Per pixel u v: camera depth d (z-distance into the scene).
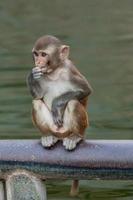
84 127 6.40
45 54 6.43
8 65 21.77
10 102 16.97
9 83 19.12
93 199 10.34
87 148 6.11
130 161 6.05
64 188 10.76
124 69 21.05
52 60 6.42
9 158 6.11
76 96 6.40
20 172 6.15
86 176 6.14
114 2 37.81
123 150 6.07
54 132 6.30
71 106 6.37
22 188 6.19
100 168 6.09
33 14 34.66
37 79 6.42
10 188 6.19
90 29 29.22
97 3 37.94
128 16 32.47
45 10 36.09
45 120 6.36
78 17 33.22
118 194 10.58
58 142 6.23
